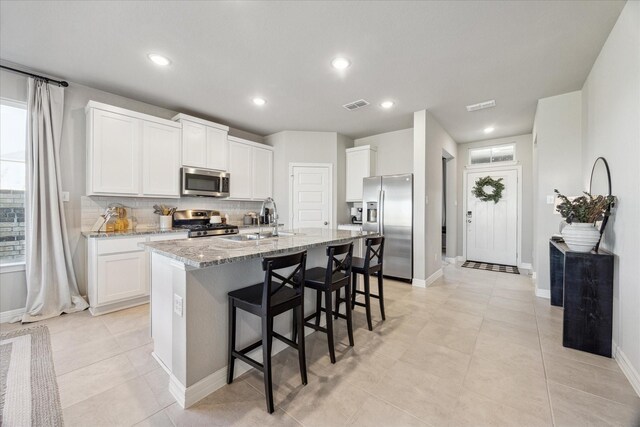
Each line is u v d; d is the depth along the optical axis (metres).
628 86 1.96
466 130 5.02
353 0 1.92
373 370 1.97
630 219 1.91
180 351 1.66
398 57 2.64
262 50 2.53
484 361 2.09
